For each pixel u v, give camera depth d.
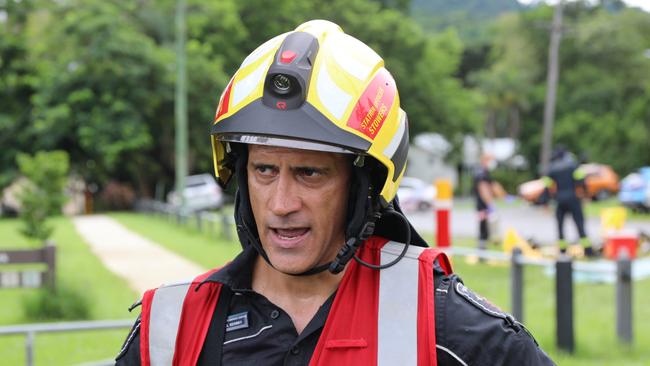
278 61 2.02
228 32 51.84
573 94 74.06
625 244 14.23
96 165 45.19
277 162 2.05
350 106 2.04
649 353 7.80
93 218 35.19
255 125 2.00
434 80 59.75
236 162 2.28
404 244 2.20
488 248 16.44
